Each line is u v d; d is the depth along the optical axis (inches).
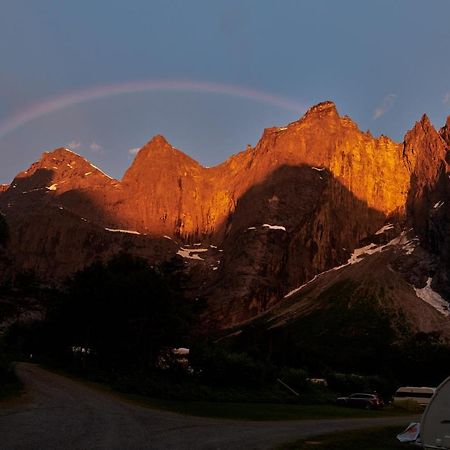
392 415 2089.1
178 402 1679.4
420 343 5649.6
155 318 2536.9
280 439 949.8
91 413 1146.7
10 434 758.5
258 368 2314.2
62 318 2901.1
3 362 1683.1
